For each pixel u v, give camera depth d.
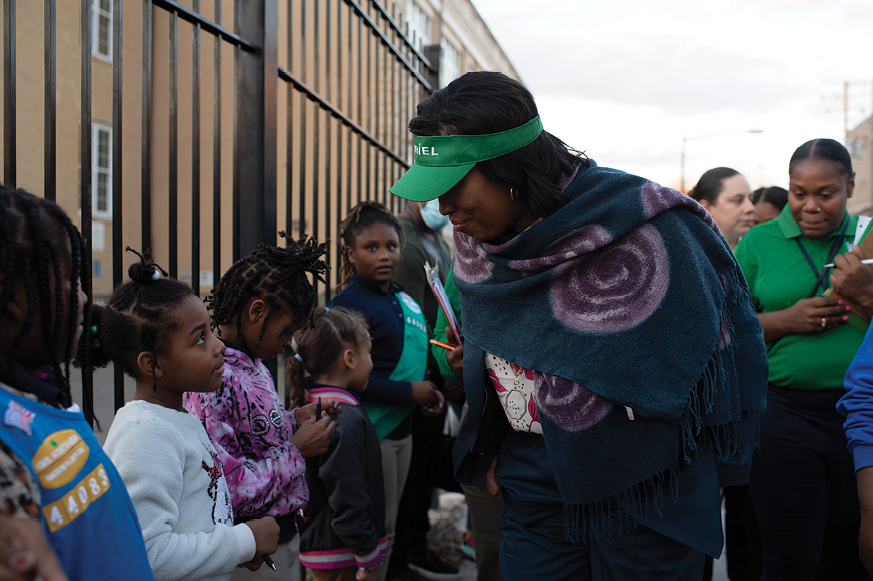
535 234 1.46
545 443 1.52
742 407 1.47
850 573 2.28
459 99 1.38
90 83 1.59
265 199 2.23
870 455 1.40
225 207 7.08
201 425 1.41
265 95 2.21
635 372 1.37
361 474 2.06
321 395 2.14
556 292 1.47
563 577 1.56
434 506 3.81
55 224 0.87
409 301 2.74
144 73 1.73
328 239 2.71
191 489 1.30
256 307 1.66
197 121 1.92
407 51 3.95
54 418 0.84
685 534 1.43
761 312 2.42
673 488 1.42
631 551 1.45
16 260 0.80
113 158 1.62
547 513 1.56
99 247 9.83
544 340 1.45
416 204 3.23
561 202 1.47
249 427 1.57
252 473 1.53
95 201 9.59
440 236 3.56
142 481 1.20
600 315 1.42
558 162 1.49
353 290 2.59
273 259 1.69
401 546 2.89
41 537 0.69
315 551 2.18
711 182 3.54
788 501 2.19
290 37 2.43
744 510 2.50
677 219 1.43
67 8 6.70
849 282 2.04
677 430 1.39
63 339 0.90
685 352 1.37
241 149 2.23
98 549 0.87
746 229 3.47
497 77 1.42
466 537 3.21
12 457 0.72
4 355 0.82
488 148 1.36
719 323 1.42
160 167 8.59
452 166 1.37
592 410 1.41
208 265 8.46
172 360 1.31
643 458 1.39
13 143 1.40
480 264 1.58
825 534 2.28
